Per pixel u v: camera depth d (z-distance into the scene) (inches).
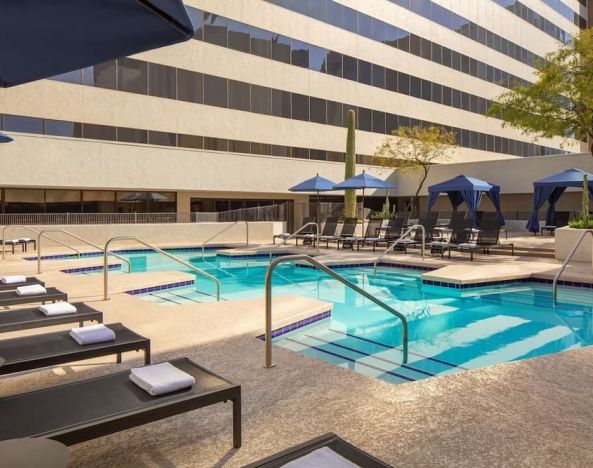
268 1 1099.3
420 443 132.9
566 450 128.6
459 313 362.6
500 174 1133.7
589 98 665.0
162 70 943.7
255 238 928.3
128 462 125.7
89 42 131.3
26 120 794.8
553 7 2022.6
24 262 563.8
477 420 146.6
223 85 1029.2
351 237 759.1
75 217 810.8
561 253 575.8
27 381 181.8
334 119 1230.9
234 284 497.7
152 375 130.3
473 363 248.2
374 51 1317.7
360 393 168.1
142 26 121.4
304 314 303.9
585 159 1007.0
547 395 165.8
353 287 211.3
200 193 1063.0
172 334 246.2
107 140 876.6
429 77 1465.3
